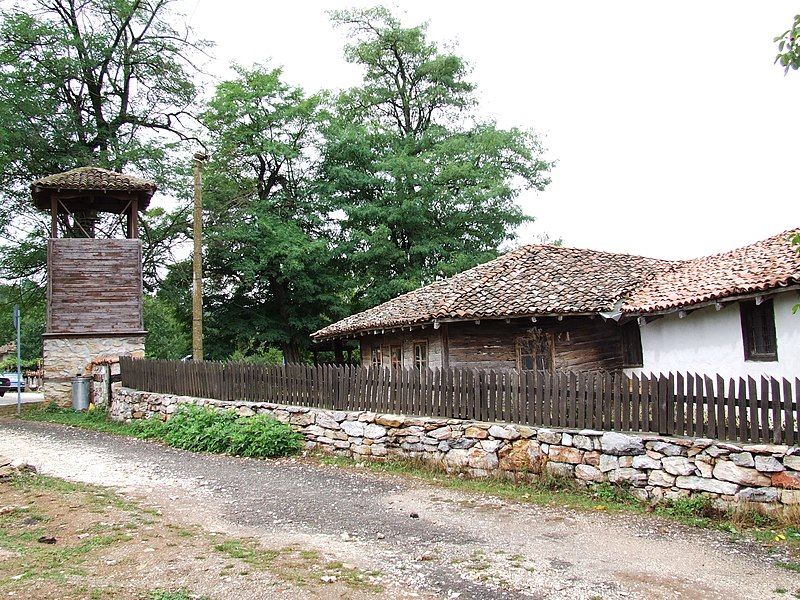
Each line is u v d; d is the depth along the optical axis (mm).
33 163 24453
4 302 27500
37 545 6070
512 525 7406
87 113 27828
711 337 12891
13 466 9773
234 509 7957
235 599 4938
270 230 26922
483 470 9820
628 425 8789
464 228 30672
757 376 11914
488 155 29812
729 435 7953
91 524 6887
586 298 14719
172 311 33125
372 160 30203
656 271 16406
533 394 9641
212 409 13625
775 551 6504
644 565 6062
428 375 10836
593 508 8211
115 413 17406
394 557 6152
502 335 15930
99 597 4816
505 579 5602
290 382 12945
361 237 27906
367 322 17984
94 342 19719
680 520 7691
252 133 28156
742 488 7645
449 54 32344
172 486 9188
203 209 27094
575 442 9031
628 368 15219
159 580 5254
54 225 19656
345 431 11609
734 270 13266
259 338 29219
